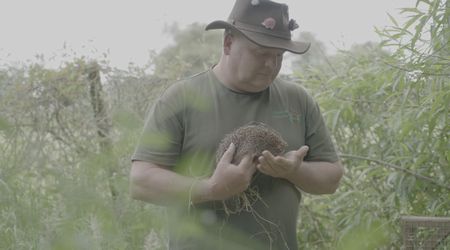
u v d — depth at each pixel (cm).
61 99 505
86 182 146
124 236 169
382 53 446
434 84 342
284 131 262
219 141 252
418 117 355
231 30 252
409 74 351
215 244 227
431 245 326
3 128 159
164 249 211
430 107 362
